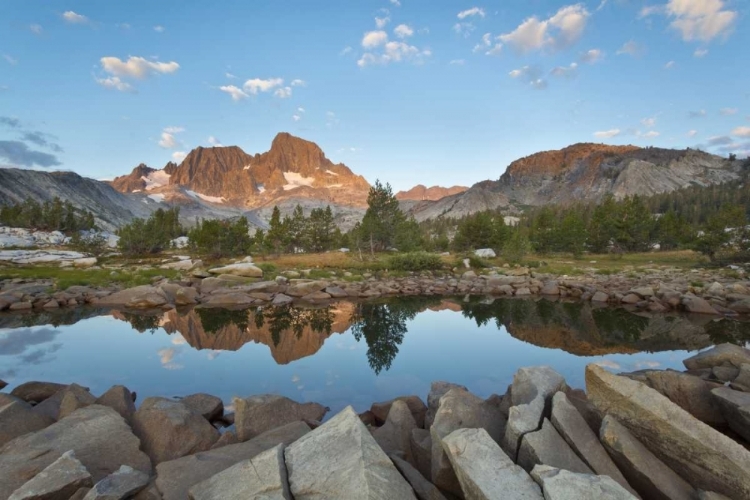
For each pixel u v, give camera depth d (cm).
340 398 1048
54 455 609
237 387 1142
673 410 529
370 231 5888
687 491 477
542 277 3850
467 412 639
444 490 534
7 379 1209
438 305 2691
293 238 7994
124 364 1369
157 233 8438
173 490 523
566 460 495
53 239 10225
